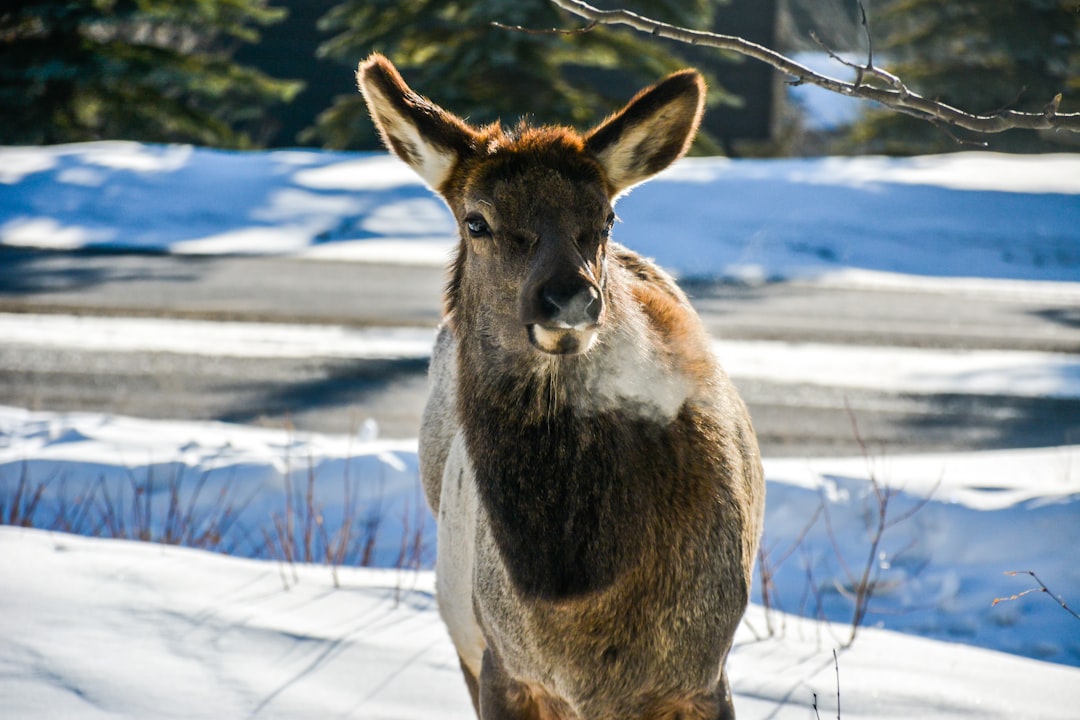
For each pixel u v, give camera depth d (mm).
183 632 12789
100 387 29328
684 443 8727
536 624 8648
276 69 85312
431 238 52188
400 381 30609
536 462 8680
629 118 9500
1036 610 15984
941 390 30406
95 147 65062
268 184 58312
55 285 42219
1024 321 39906
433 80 62500
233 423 26594
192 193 57156
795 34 89250
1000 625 15734
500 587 8977
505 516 8805
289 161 62594
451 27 64750
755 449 10375
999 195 56562
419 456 12492
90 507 19016
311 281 44031
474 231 9102
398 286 43500
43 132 70375
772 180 57500
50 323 36469
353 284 43688
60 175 58812
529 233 8750
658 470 8547
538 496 8648
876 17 80688
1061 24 76312
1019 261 50438
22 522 18047
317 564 17281
